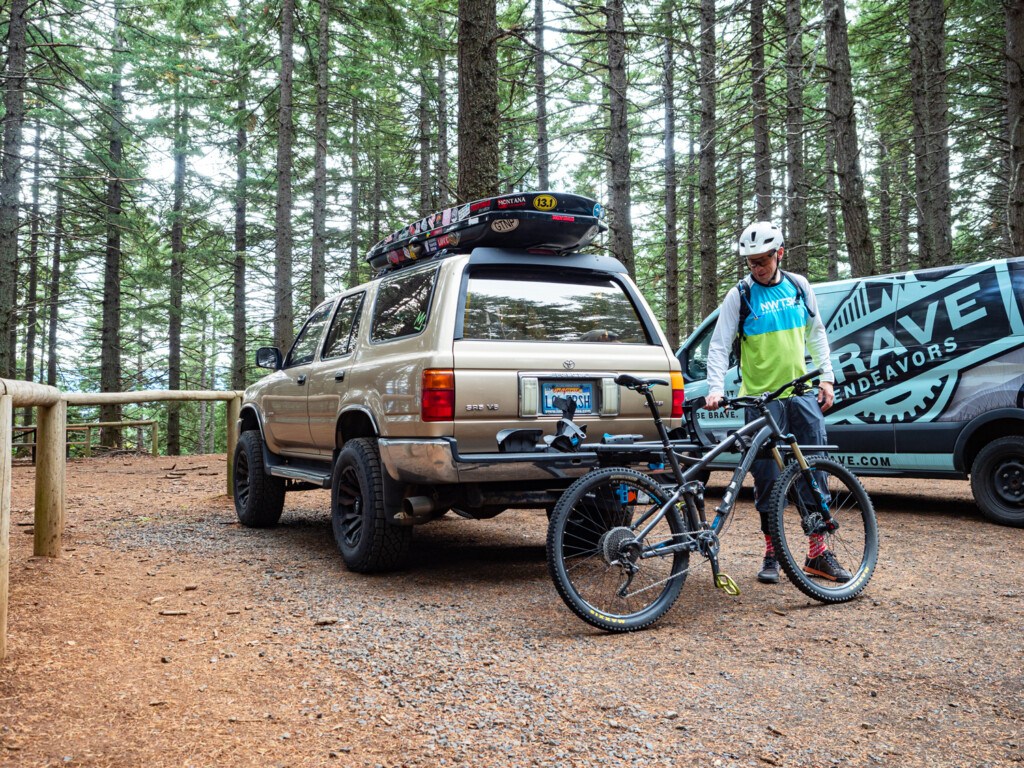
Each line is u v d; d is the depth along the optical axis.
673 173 19.94
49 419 5.25
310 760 2.37
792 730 2.62
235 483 7.12
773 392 4.32
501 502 4.46
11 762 2.30
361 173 29.02
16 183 14.60
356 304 5.76
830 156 16.08
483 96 7.88
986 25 15.68
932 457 6.68
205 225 23.34
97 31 18.36
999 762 2.39
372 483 4.75
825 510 4.27
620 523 3.88
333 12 19.50
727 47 14.38
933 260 13.89
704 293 15.59
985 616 3.83
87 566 5.08
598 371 4.64
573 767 2.35
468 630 3.73
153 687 2.94
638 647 3.49
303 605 4.18
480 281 4.62
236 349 23.81
